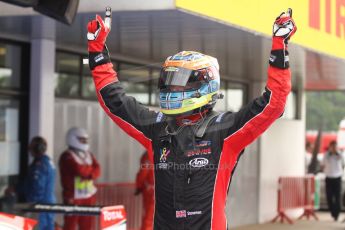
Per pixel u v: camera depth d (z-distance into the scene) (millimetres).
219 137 5805
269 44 16438
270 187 27234
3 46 16359
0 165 16453
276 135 27781
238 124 5742
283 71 5551
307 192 28922
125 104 6195
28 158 16828
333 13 16422
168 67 5930
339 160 28609
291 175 29062
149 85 20703
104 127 19594
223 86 25312
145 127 6078
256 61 20484
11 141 16703
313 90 32344
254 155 26375
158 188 5930
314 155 34281
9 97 16578
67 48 18156
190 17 12492
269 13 13375
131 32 14883
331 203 28516
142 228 18688
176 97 5836
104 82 6250
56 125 17969
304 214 28969
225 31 14312
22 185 15242
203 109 5938
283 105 5590
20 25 14594
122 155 20250
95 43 6250
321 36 15680
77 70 18656
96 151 19312
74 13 8758
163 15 12281
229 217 24719
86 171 16250
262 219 26672
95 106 19250
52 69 16969
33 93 16781
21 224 7625
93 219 17344
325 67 21594
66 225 16344
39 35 16188
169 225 5855
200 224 5766
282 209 27156
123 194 19625
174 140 5891
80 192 16250
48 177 15117
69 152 16219
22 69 16875
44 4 8555
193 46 17172
